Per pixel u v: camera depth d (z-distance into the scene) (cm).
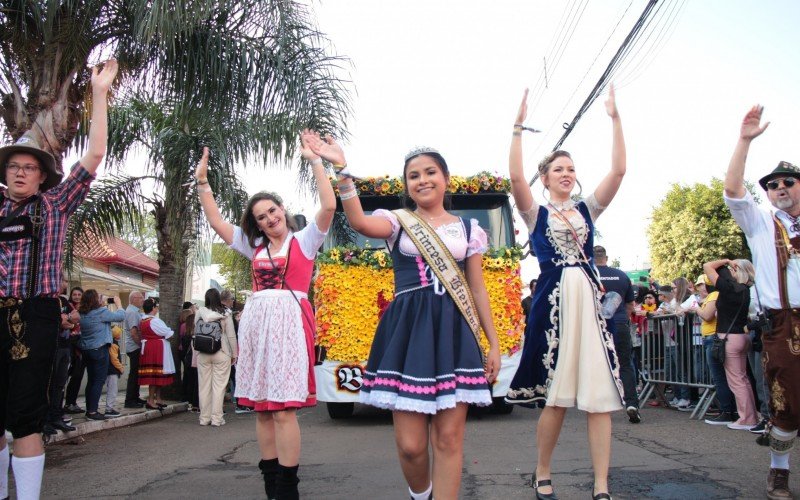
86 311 902
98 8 762
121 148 1159
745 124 408
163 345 1086
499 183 884
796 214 420
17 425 350
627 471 485
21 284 355
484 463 536
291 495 396
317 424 842
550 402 397
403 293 322
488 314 335
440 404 296
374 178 874
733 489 427
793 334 401
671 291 1222
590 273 412
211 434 814
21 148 365
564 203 425
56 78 741
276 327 410
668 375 910
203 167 461
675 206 4184
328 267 834
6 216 365
